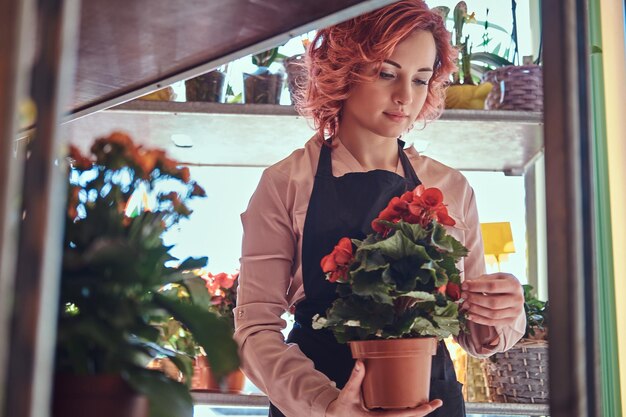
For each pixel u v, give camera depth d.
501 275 1.73
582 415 0.69
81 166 0.88
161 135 2.82
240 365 0.87
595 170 2.46
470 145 2.83
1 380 0.50
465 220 2.06
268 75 2.64
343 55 1.92
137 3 0.97
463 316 1.62
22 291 0.55
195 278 0.92
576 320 0.70
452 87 2.68
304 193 1.96
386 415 1.48
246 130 2.74
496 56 2.88
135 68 1.18
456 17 2.79
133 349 0.84
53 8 0.59
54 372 0.80
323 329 1.89
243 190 2.98
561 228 0.72
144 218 0.88
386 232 1.55
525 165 2.99
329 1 0.98
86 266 0.83
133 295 0.86
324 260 1.51
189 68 1.17
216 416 2.81
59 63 0.59
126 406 0.81
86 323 0.81
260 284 1.88
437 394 1.84
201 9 0.99
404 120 1.96
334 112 2.02
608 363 2.41
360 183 1.96
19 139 1.15
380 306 1.48
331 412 1.58
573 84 0.73
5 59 0.52
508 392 2.56
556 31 0.73
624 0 2.35
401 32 1.87
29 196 0.57
